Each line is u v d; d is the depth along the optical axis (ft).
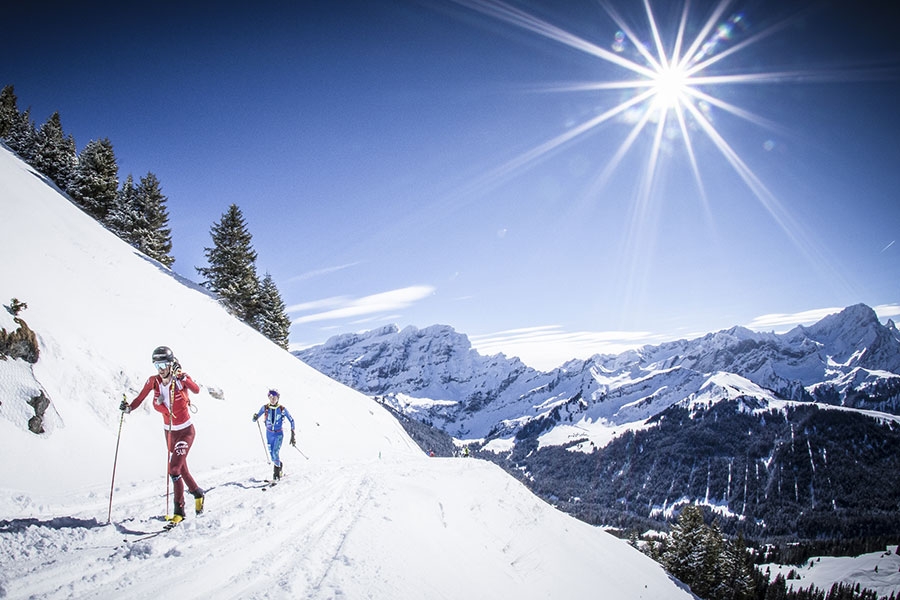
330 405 96.99
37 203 71.10
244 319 149.59
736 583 186.50
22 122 181.88
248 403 67.56
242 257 148.66
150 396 44.68
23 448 28.76
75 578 15.58
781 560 629.92
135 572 16.60
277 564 19.34
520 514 57.93
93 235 83.10
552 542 56.13
